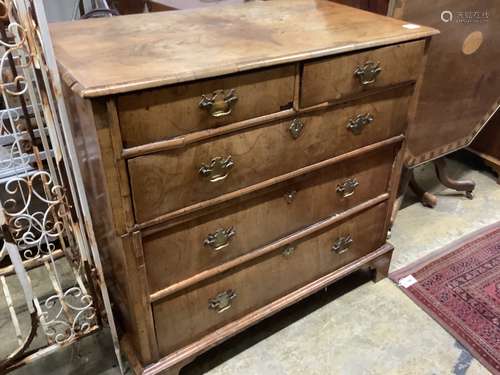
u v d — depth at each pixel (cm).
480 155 231
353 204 145
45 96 99
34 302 123
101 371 137
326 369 137
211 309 127
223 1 167
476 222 199
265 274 134
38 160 116
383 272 168
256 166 112
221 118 100
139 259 105
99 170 95
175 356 126
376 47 116
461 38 163
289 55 102
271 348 144
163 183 99
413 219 201
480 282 167
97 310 129
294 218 131
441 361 140
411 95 135
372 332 149
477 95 182
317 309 157
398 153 145
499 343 145
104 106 85
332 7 147
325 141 123
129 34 117
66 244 162
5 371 121
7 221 109
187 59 98
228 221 117
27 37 93
